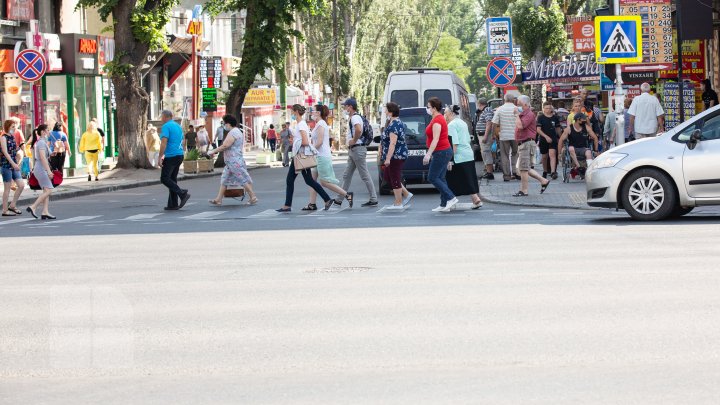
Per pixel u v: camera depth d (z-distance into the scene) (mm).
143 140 55312
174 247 20078
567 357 9547
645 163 21875
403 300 12820
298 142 29188
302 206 31406
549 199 29031
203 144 65938
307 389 8711
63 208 33875
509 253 17297
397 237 20688
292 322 11594
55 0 57375
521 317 11477
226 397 8547
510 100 37594
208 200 35531
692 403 7957
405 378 8969
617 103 29969
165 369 9555
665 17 34219
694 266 15000
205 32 89938
